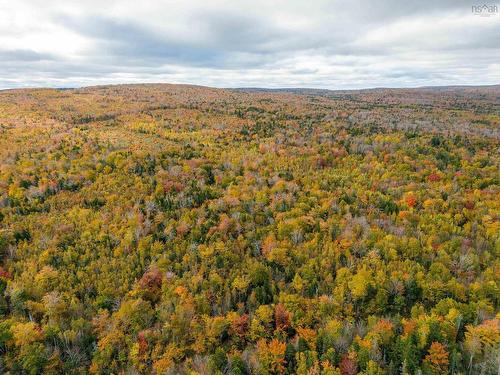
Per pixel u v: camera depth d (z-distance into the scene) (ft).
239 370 144.66
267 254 220.84
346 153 395.75
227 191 301.63
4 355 156.35
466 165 357.20
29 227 238.68
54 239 225.35
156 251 222.89
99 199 276.41
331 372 137.28
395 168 349.00
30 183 301.22
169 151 383.04
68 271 204.64
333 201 276.82
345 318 174.81
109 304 184.96
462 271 197.88
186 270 208.95
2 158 346.54
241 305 185.16
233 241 235.61
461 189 300.61
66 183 297.33
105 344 160.66
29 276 194.90
